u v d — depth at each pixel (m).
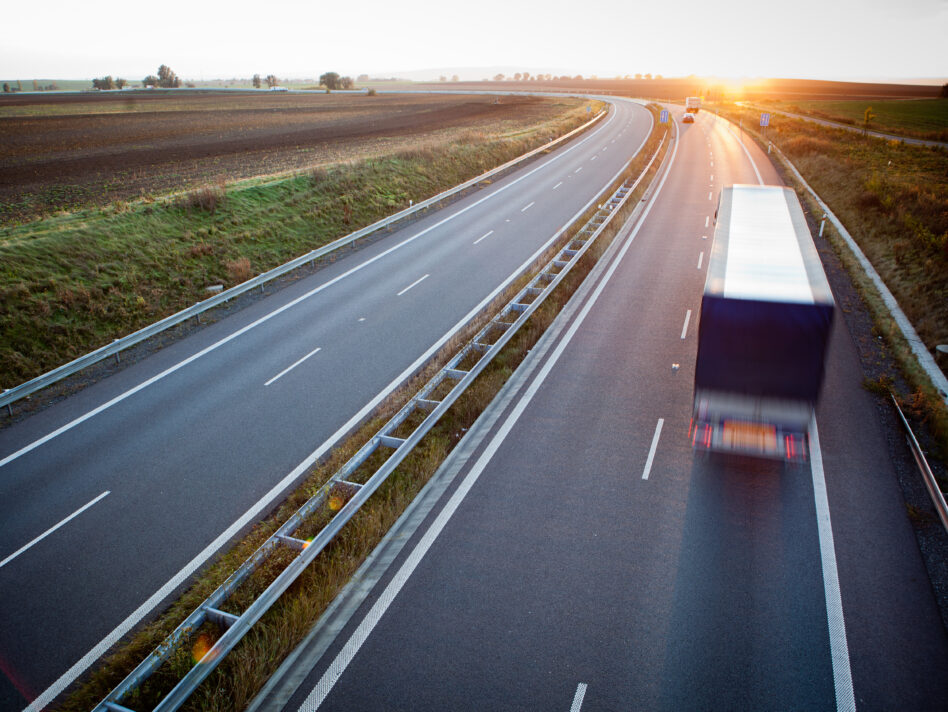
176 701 6.26
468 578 8.31
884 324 15.54
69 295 16.95
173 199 24.23
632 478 10.34
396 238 25.39
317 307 18.23
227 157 41.38
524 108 87.81
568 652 7.10
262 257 22.28
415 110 85.75
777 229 13.76
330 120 70.62
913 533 8.87
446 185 34.66
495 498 9.97
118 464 10.96
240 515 9.69
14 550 8.93
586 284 19.81
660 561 8.47
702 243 23.94
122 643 7.48
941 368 13.37
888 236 22.41
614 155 45.50
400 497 9.81
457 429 12.07
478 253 23.02
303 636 7.47
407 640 7.35
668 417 12.19
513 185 35.66
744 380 10.21
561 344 15.62
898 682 6.62
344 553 8.74
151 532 9.31
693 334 15.96
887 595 7.78
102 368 14.76
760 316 9.81
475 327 15.69
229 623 7.31
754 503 9.59
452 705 6.49
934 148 43.06
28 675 7.06
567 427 11.95
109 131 57.97
